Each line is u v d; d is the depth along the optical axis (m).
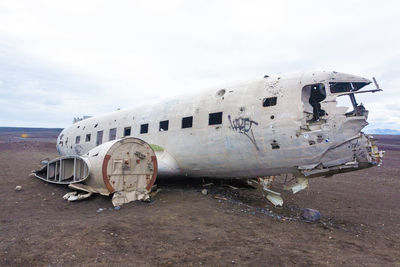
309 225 7.38
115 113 14.62
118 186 8.38
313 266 4.60
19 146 38.31
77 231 5.78
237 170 9.44
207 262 4.59
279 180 16.55
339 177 19.94
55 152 34.06
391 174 21.56
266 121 8.35
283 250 5.29
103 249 4.91
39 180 12.32
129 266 4.29
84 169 9.19
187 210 7.82
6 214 7.15
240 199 9.95
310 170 7.95
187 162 10.30
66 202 8.73
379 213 9.63
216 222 6.92
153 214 7.32
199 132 9.82
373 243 6.25
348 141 7.37
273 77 9.08
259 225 6.94
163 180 11.91
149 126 11.76
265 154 8.48
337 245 5.86
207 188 10.91
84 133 16.11
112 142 8.71
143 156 8.91
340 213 9.39
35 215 7.15
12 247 4.85
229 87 10.02
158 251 4.96
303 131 7.78
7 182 11.73
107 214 7.34
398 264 4.94
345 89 8.32
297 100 8.02
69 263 4.30
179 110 10.87
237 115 9.01
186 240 5.59
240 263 4.59
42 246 4.94
